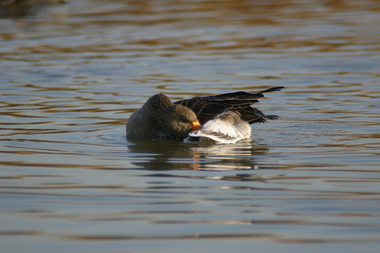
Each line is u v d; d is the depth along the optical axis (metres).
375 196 7.30
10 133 11.98
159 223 6.37
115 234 6.05
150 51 23.36
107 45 24.69
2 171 8.88
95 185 8.01
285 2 38.72
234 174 8.57
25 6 38.34
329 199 7.20
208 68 20.03
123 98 15.91
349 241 5.82
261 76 18.59
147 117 11.57
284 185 7.90
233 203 7.07
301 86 17.09
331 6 36.19
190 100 11.98
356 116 13.38
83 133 12.12
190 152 10.29
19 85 17.62
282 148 10.55
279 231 6.11
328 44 24.00
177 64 20.83
